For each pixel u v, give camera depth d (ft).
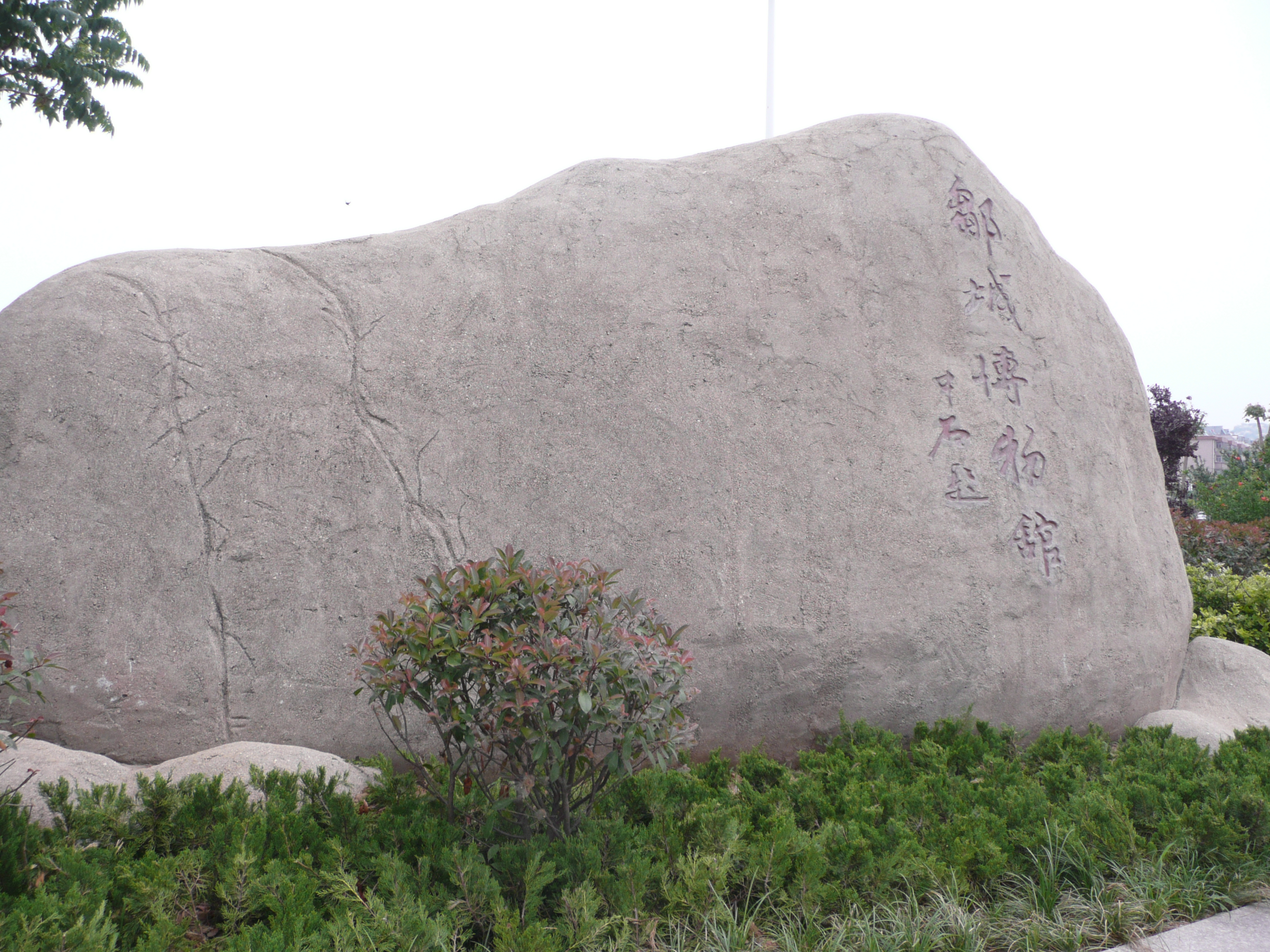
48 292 15.66
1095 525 18.48
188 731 14.74
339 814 11.37
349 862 10.27
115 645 14.61
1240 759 14.58
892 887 11.02
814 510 16.80
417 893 9.69
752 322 17.38
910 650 16.67
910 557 16.90
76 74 27.63
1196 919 11.20
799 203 18.26
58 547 14.64
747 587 16.33
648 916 9.78
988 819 12.14
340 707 15.17
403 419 16.14
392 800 12.79
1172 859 12.00
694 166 18.69
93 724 14.46
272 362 15.90
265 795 12.17
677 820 11.98
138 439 15.12
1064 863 11.64
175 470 15.16
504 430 16.33
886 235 18.28
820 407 17.24
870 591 16.66
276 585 15.25
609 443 16.48
